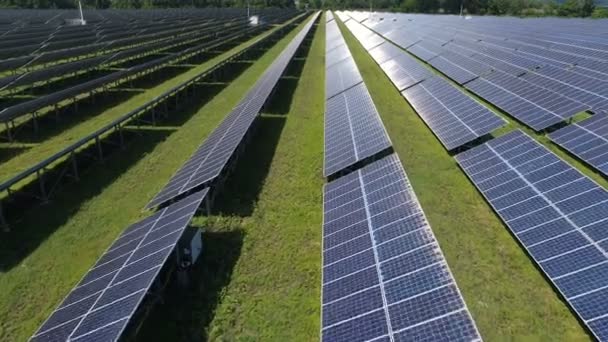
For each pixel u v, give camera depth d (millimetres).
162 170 21047
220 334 11328
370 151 17516
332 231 13289
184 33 69500
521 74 32031
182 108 30766
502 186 15789
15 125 26297
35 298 12898
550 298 11898
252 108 24578
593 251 11258
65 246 15250
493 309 11648
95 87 30797
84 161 21641
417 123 26250
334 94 29656
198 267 13820
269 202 17672
